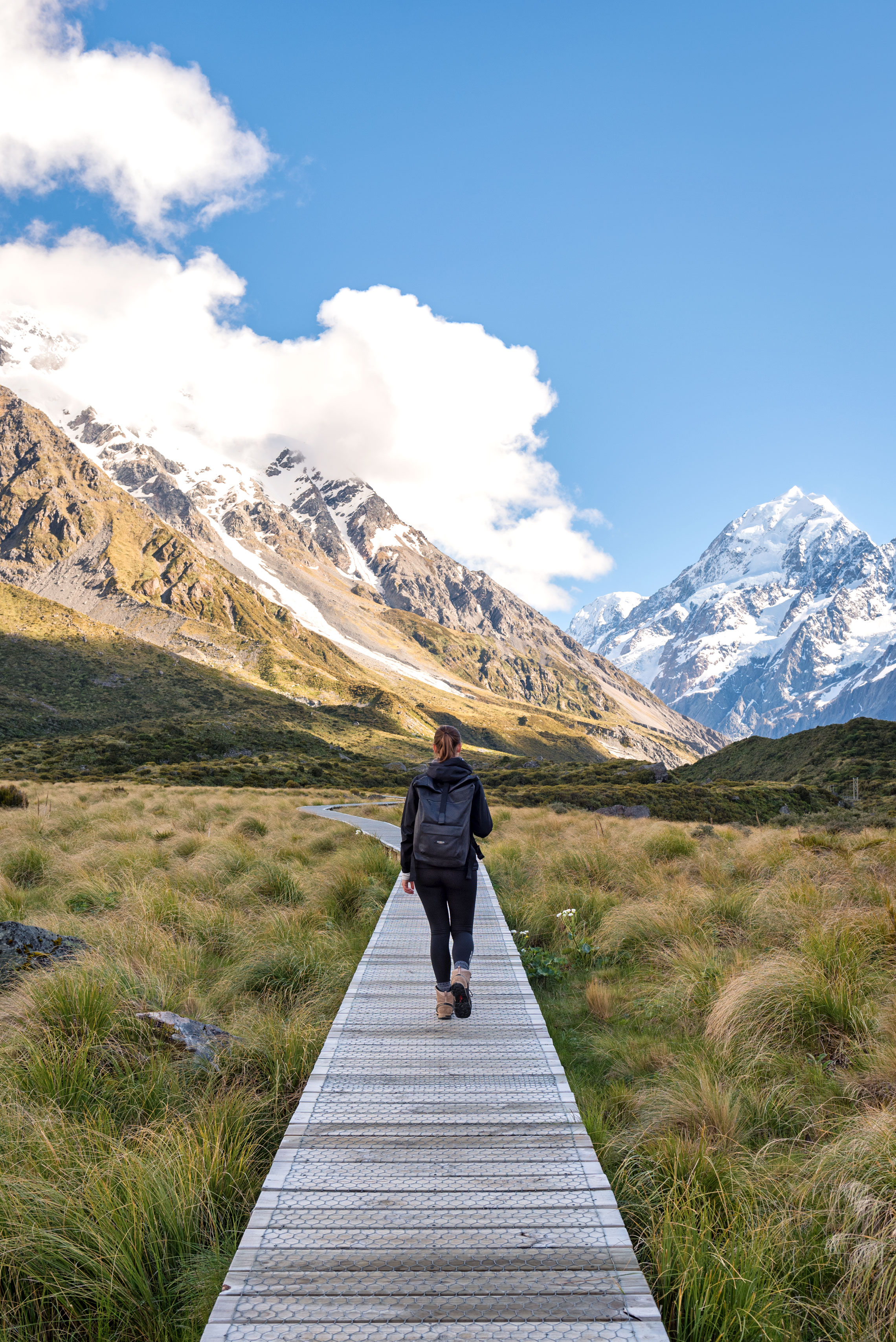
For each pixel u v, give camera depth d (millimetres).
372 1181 3230
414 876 4961
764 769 87438
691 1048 5277
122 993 5301
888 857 9875
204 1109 4117
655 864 11586
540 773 76125
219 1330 2391
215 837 14375
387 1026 5039
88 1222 3107
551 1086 4172
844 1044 5062
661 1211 3393
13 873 10508
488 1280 2635
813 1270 3074
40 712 121312
